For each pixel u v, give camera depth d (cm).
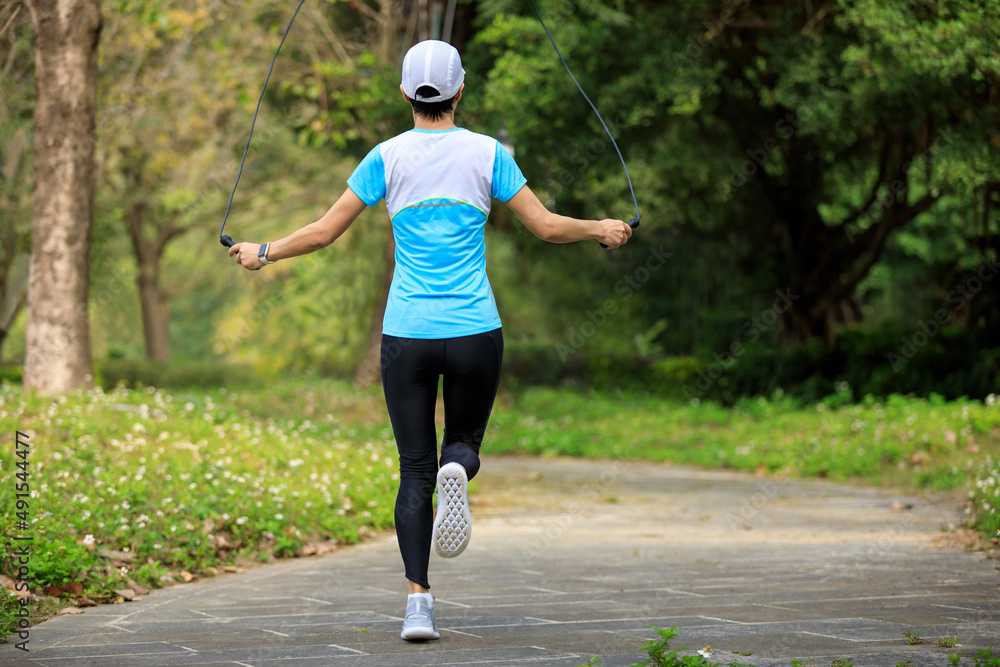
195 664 362
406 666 354
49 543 552
